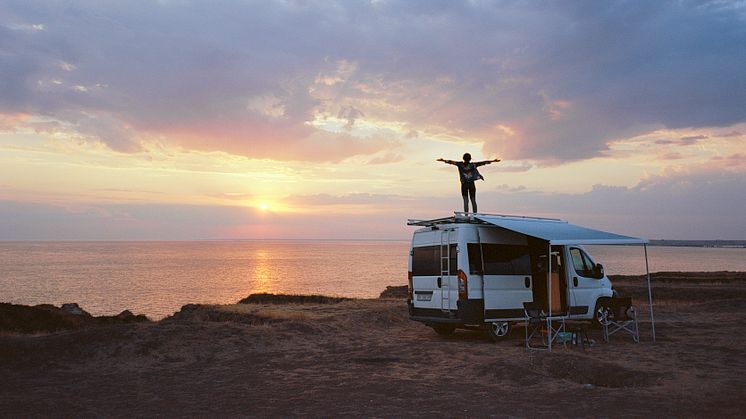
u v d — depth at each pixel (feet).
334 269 384.06
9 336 33.65
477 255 37.96
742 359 30.40
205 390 24.48
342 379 26.53
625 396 22.39
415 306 41.22
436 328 42.65
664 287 100.42
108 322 69.46
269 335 37.81
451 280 37.93
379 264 467.93
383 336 41.57
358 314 48.91
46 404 22.02
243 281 259.80
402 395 23.16
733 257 627.87
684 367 28.17
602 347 34.91
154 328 36.09
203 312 53.62
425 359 31.45
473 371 27.63
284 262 508.94
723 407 20.53
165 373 28.30
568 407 20.84
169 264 464.65
